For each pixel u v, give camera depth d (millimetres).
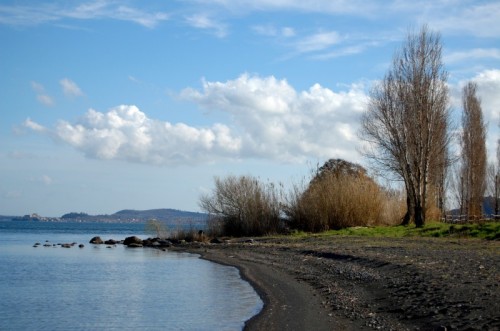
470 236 38969
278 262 32844
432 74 50875
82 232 119562
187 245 53750
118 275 31125
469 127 64125
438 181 62500
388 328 14445
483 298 15031
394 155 51594
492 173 69875
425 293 17000
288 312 17750
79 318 18750
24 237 87000
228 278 28328
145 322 17844
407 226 48594
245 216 56250
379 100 56062
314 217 53438
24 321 18375
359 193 53406
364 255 28266
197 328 16688
